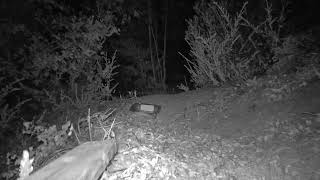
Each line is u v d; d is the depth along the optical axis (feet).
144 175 12.75
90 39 22.11
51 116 20.02
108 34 23.36
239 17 23.72
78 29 22.39
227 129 17.56
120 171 13.06
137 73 34.42
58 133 15.15
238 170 13.76
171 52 40.81
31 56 20.75
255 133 16.42
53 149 14.85
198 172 13.70
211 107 20.56
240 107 19.40
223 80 24.30
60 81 22.85
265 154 14.52
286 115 16.87
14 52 20.72
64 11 24.30
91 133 16.87
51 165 11.64
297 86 18.65
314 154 13.55
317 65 19.53
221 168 14.01
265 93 19.44
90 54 22.20
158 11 40.60
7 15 20.83
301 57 20.94
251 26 23.27
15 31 20.29
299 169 12.99
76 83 22.12
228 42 24.75
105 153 12.75
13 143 17.08
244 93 20.74
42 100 20.81
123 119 19.62
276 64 21.74
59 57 20.74
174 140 16.84
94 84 22.65
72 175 10.78
